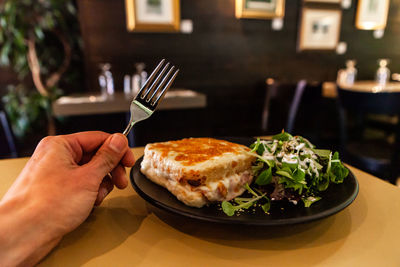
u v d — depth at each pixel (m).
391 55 3.64
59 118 2.72
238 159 0.60
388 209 0.58
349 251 0.45
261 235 0.50
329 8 3.17
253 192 0.58
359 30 3.40
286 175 0.56
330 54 3.38
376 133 2.85
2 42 2.76
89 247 0.46
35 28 2.57
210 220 0.46
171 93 2.40
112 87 2.62
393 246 0.46
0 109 2.93
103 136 0.61
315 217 0.46
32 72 2.93
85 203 0.47
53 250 0.45
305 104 2.19
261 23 3.00
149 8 2.57
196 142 0.72
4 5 2.64
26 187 0.44
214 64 2.97
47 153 0.49
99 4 2.46
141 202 0.62
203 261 0.43
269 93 2.38
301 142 0.70
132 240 0.48
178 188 0.53
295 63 3.27
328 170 0.60
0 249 0.38
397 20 3.51
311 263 0.42
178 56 2.82
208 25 2.83
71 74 2.93
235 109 3.20
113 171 0.60
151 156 0.62
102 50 2.58
